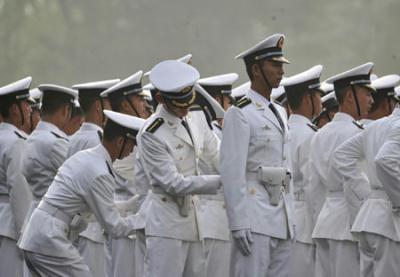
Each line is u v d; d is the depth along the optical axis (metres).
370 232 21.12
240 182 19.22
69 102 23.73
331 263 23.50
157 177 19.59
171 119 19.84
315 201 23.94
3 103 23.81
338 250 23.25
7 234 23.31
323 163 23.50
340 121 23.50
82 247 23.55
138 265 21.70
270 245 19.50
